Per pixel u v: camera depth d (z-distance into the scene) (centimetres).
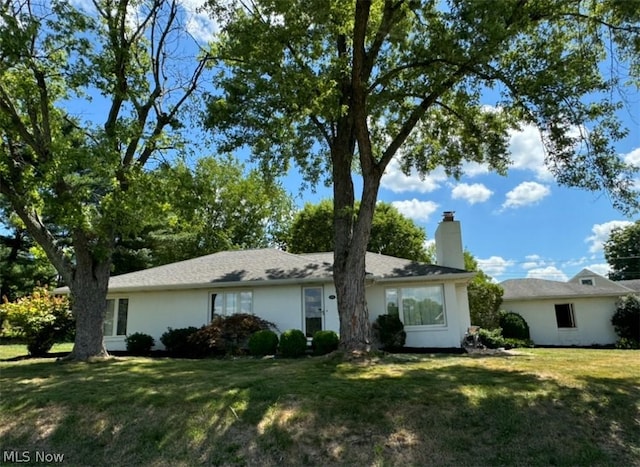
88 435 620
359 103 1090
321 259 1808
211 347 1453
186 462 550
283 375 877
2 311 1511
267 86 1125
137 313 1698
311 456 547
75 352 1229
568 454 538
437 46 1036
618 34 1009
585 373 855
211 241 3331
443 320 1560
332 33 1207
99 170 1068
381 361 1031
